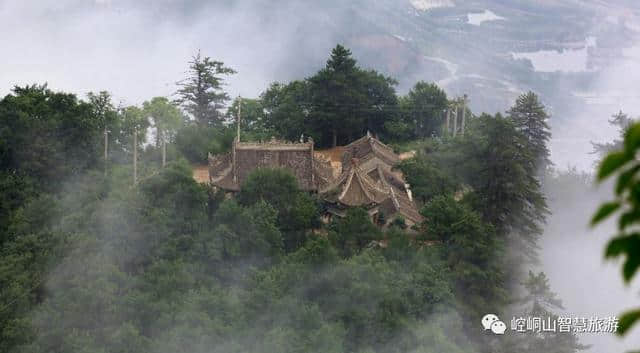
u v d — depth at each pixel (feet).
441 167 402.52
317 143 536.42
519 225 365.61
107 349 253.65
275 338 261.44
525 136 432.66
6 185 352.49
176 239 321.52
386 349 279.90
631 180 37.42
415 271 305.32
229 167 411.13
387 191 386.73
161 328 268.82
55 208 333.01
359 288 286.87
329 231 346.33
